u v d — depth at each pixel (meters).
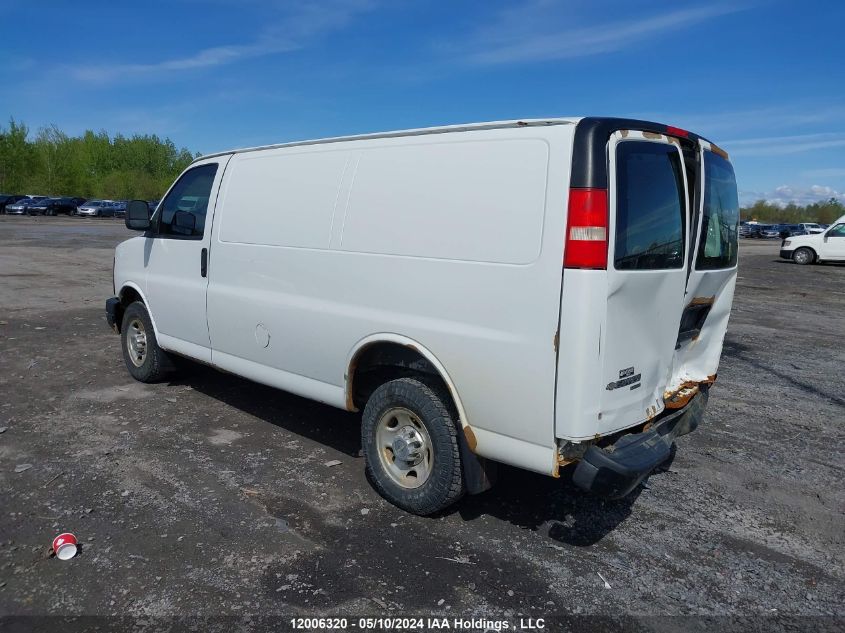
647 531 3.91
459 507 4.12
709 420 6.00
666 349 3.82
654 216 3.49
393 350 4.04
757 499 4.39
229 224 5.07
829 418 6.14
